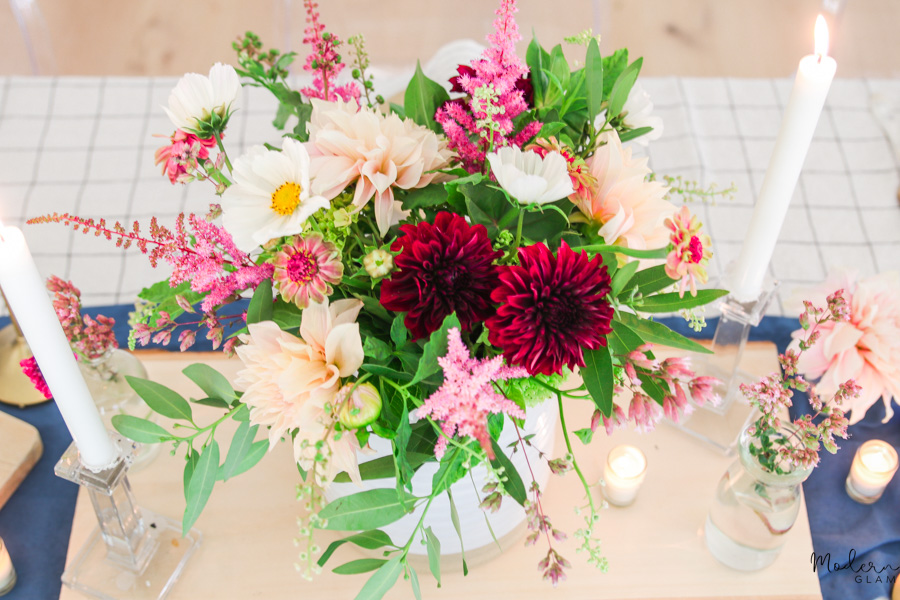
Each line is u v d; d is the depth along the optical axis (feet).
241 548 2.53
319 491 2.34
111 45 7.41
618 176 1.78
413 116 2.15
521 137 1.97
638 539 2.54
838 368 2.51
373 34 5.30
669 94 4.18
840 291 2.14
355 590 2.43
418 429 1.87
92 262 3.65
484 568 2.46
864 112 4.08
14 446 2.78
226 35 7.50
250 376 1.77
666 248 1.72
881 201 3.86
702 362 2.82
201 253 1.84
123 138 4.01
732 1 7.95
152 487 2.70
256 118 4.00
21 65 7.09
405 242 1.64
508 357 1.56
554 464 1.80
